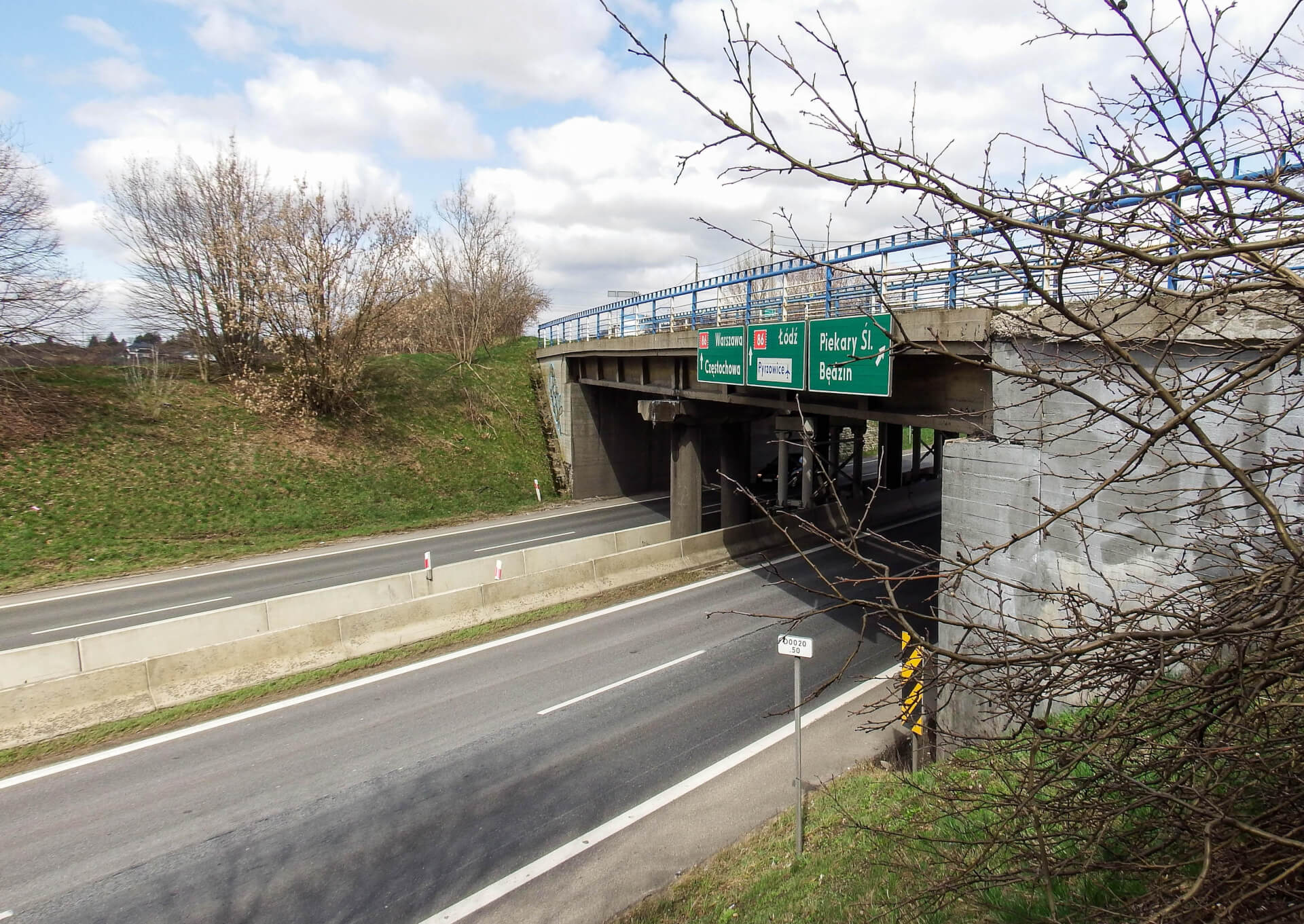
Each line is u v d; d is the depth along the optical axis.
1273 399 6.09
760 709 11.60
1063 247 2.91
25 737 10.75
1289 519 4.49
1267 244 2.28
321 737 10.91
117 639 13.20
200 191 30.03
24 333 24.56
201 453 25.70
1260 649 2.72
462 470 30.23
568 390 31.31
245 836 8.59
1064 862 3.10
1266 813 2.81
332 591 15.84
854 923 5.41
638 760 10.17
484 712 11.66
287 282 28.25
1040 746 3.10
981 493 8.77
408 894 7.63
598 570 18.02
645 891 7.64
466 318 43.28
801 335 13.14
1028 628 8.25
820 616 15.80
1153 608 3.03
